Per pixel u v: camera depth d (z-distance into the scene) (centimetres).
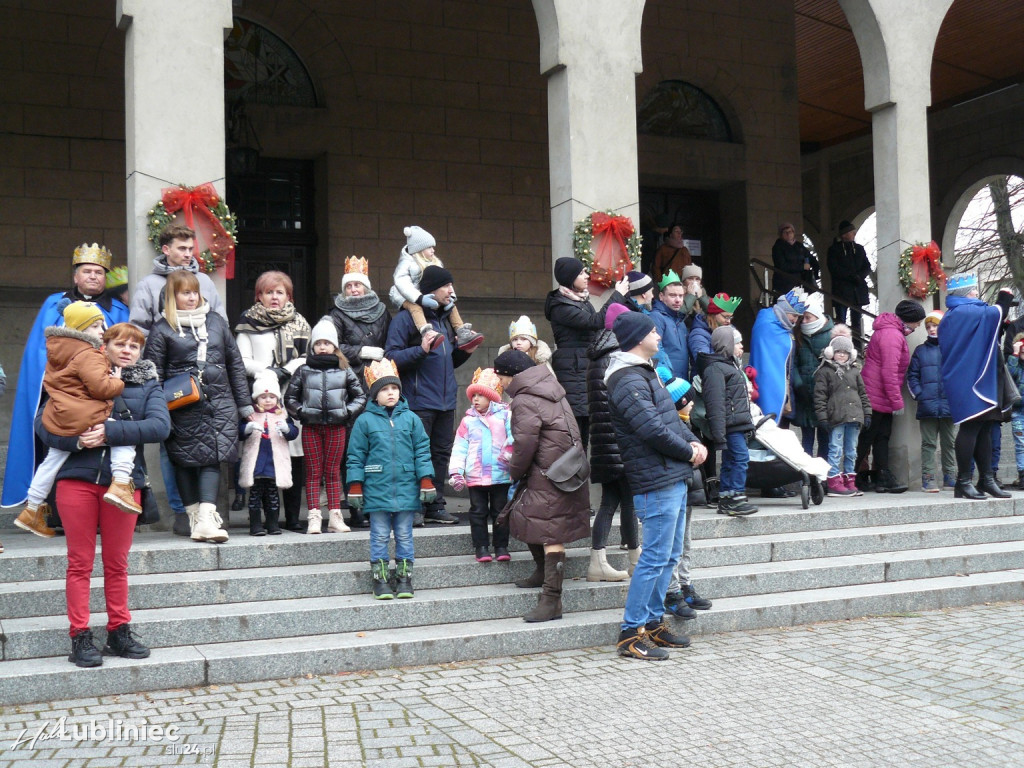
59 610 562
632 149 868
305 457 681
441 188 1238
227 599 590
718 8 1395
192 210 711
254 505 674
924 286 1026
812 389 945
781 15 1432
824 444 955
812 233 2073
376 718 461
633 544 658
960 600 709
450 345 761
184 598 582
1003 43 1528
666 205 1432
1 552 605
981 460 896
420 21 1231
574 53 849
